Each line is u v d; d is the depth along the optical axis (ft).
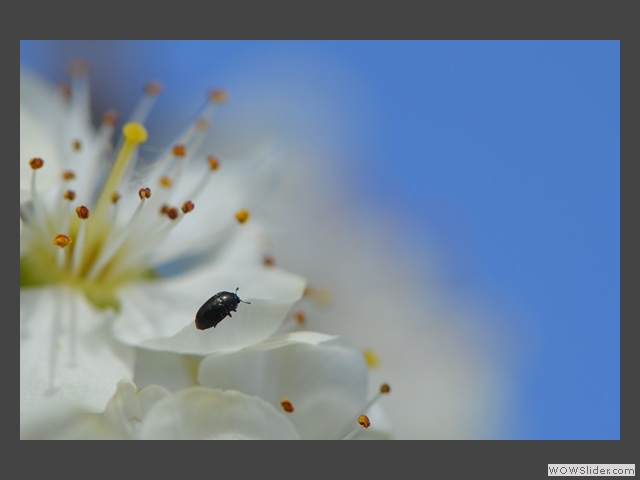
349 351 0.37
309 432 0.37
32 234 0.39
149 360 0.38
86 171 0.41
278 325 0.36
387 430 0.38
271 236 0.43
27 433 0.35
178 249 0.41
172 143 0.42
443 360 0.50
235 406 0.35
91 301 0.40
